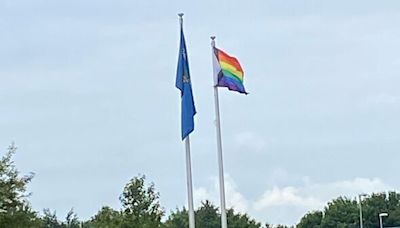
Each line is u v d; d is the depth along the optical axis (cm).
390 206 10156
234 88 2631
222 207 2594
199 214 8119
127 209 4034
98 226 4009
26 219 3178
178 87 2545
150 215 4041
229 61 2630
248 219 8294
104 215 4031
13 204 3145
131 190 4056
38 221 3284
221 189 2595
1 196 3098
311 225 10169
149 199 4078
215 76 2614
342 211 10075
